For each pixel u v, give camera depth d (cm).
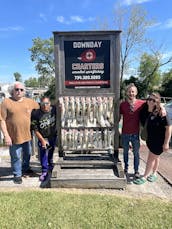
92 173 551
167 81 4472
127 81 4269
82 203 435
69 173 552
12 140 547
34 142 786
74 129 584
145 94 4222
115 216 393
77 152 635
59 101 575
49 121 575
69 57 566
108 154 627
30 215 395
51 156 595
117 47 559
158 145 531
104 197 461
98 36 559
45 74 6338
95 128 582
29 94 1672
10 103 546
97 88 572
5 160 758
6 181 566
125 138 571
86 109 576
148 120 532
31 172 618
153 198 471
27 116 559
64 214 398
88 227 363
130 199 457
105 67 566
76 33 557
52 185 523
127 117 560
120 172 529
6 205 425
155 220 383
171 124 514
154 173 568
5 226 365
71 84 572
